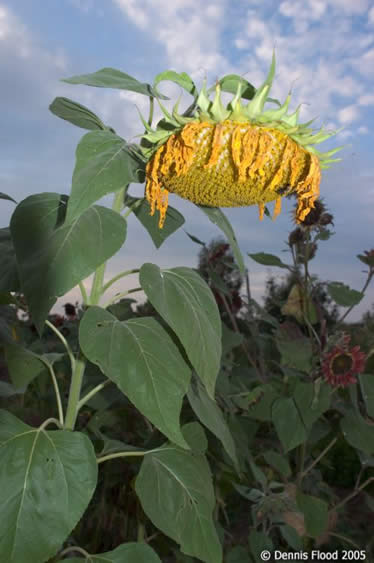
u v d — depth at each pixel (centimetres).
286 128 55
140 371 51
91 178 51
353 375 98
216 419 69
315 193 57
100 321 55
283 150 55
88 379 99
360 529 133
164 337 56
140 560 58
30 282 52
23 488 50
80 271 52
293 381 113
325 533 113
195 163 56
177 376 52
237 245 69
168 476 65
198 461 71
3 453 52
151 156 58
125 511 112
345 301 109
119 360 51
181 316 54
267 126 55
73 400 64
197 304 58
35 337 147
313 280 112
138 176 62
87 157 52
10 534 48
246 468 108
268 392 110
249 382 128
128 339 53
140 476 63
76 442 54
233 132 54
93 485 52
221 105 54
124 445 75
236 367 131
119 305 135
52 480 51
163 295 56
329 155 57
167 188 62
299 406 99
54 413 122
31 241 55
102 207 58
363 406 118
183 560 98
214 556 60
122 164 53
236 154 53
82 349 52
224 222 70
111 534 109
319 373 107
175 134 55
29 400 134
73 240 53
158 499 62
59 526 49
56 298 51
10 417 57
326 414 140
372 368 141
